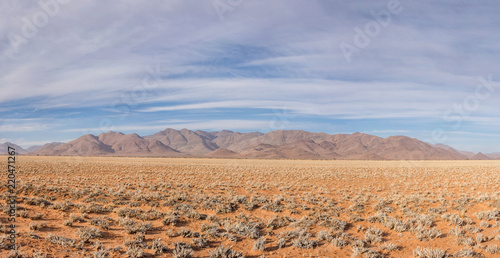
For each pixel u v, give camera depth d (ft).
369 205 69.51
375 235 45.32
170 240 40.78
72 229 42.14
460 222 50.85
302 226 50.24
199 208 60.75
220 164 271.49
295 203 67.62
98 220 45.44
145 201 64.95
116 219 49.19
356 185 111.45
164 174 144.77
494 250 39.22
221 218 53.67
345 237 44.52
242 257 35.88
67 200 61.31
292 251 39.60
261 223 51.44
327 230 48.98
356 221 54.75
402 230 47.96
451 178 138.10
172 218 48.80
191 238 41.96
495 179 126.21
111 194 72.18
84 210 52.44
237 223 48.52
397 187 104.63
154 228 45.70
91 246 36.04
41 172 135.33
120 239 39.81
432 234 45.42
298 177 136.98
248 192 87.15
